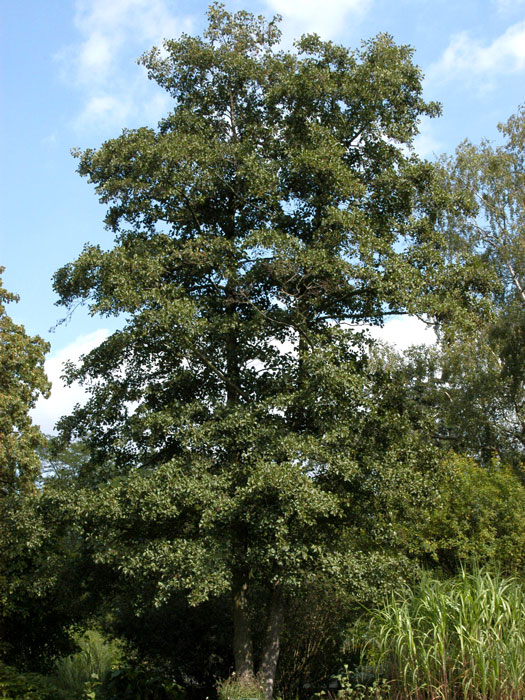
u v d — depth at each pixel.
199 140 13.40
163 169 12.76
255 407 12.27
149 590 12.01
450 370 25.23
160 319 11.77
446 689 7.76
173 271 13.59
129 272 12.66
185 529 11.95
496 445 24.14
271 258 12.49
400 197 13.94
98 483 12.51
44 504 12.14
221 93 14.93
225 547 11.46
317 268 12.10
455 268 13.48
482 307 13.44
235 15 14.88
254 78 14.48
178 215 13.94
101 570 12.73
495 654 7.67
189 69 14.83
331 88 13.41
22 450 19.81
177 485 11.22
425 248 13.46
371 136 13.87
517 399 23.31
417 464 13.07
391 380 13.37
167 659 13.88
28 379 20.95
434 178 13.96
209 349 13.00
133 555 11.23
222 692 11.48
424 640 8.27
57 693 13.27
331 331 12.58
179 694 13.57
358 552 11.81
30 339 21.70
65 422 13.95
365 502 12.66
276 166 13.23
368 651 9.70
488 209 25.98
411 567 11.92
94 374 13.62
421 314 12.66
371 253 12.19
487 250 25.47
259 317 12.79
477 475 17.16
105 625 14.42
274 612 12.65
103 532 11.53
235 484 11.88
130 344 12.86
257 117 14.73
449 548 16.41
